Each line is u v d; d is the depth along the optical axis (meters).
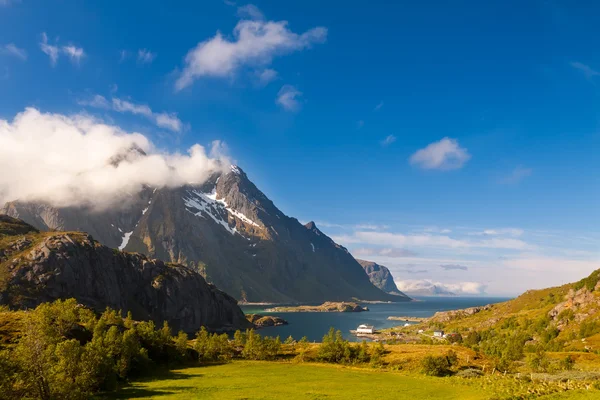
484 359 134.38
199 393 85.31
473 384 95.25
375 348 155.38
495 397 73.00
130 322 146.75
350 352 150.12
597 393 70.88
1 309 146.00
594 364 130.25
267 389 91.25
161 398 79.50
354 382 102.81
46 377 65.56
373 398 81.19
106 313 144.75
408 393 86.81
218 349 158.75
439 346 161.62
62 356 71.81
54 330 92.44
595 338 190.12
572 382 83.81
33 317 96.88
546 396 70.31
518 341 196.12
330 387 94.75
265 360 154.25
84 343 108.38
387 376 115.12
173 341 153.50
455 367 122.00
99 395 82.50
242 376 112.12
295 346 184.62
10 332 99.94
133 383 99.12
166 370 124.50
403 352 148.50
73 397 66.88
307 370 126.50
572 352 160.25
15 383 63.06
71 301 131.62
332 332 161.50
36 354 66.00
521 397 71.62
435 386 96.19
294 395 84.00
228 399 78.56
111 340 106.25
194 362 145.38
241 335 184.62
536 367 120.75
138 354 116.31
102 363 86.25
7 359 62.94
